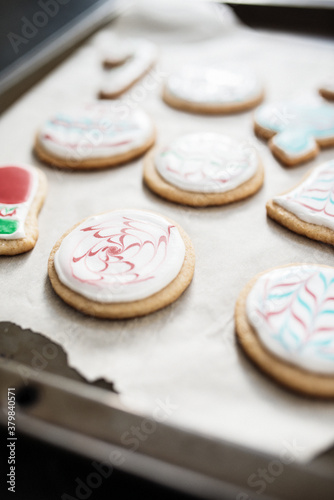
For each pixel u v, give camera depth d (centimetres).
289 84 45
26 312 31
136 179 38
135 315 31
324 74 46
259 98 44
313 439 26
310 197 35
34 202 36
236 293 31
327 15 48
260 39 49
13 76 45
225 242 34
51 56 48
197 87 44
